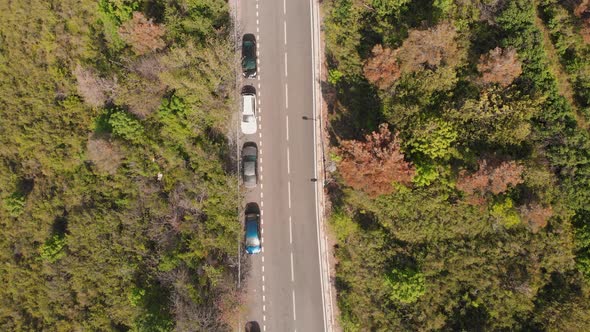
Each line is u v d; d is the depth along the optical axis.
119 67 51.69
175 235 50.59
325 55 52.31
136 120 50.44
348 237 48.75
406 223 46.34
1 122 56.47
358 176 42.78
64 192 54.19
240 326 50.75
